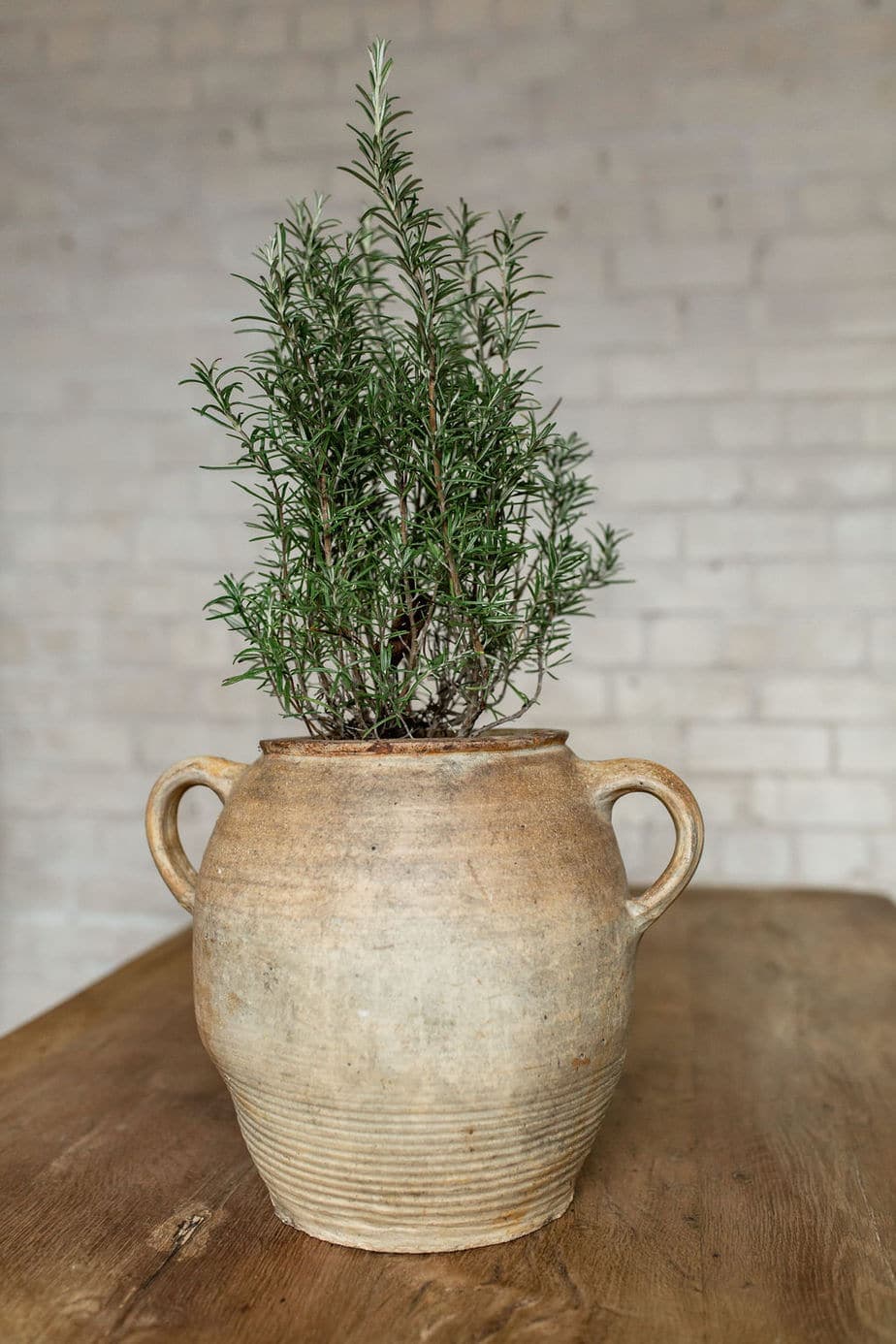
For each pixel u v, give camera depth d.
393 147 0.56
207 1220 0.62
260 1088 0.57
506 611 0.63
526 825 0.57
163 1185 0.67
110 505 1.95
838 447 1.80
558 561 0.68
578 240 1.84
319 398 0.62
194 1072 0.85
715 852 1.85
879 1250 0.58
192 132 1.91
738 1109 0.77
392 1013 0.54
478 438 0.62
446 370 0.62
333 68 1.88
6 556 1.98
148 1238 0.60
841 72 1.79
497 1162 0.57
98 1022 0.97
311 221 0.68
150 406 1.94
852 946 1.20
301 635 0.61
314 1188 0.58
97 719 1.97
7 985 2.00
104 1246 0.59
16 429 1.97
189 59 1.90
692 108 1.82
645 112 1.82
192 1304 0.53
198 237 1.92
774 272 1.81
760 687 1.83
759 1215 0.62
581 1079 0.58
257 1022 0.56
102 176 1.93
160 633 1.95
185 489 1.94
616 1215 0.62
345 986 0.54
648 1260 0.57
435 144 1.85
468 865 0.55
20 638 1.98
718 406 1.83
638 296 1.83
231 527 1.93
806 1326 0.51
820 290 1.80
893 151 1.78
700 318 1.82
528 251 1.85
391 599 0.61
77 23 1.92
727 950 1.19
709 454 1.83
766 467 1.82
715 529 1.83
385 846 0.55
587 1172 0.68
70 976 1.99
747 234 1.81
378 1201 0.57
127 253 1.93
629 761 0.63
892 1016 0.96
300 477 0.62
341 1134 0.56
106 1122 0.76
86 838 1.98
